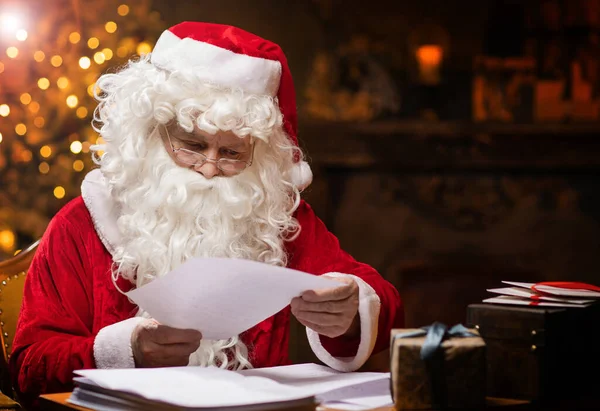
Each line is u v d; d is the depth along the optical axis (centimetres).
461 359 130
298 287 148
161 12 564
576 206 582
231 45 189
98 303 189
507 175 588
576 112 581
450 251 593
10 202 456
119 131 191
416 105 597
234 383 138
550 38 585
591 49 580
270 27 590
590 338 157
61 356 166
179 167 189
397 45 597
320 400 132
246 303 151
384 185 598
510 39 589
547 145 577
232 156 192
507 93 590
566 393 148
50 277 189
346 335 178
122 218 189
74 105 431
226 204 188
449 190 593
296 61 598
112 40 448
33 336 177
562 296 154
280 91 201
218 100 185
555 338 142
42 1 445
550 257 585
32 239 462
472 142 583
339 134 592
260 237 197
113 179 190
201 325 155
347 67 598
